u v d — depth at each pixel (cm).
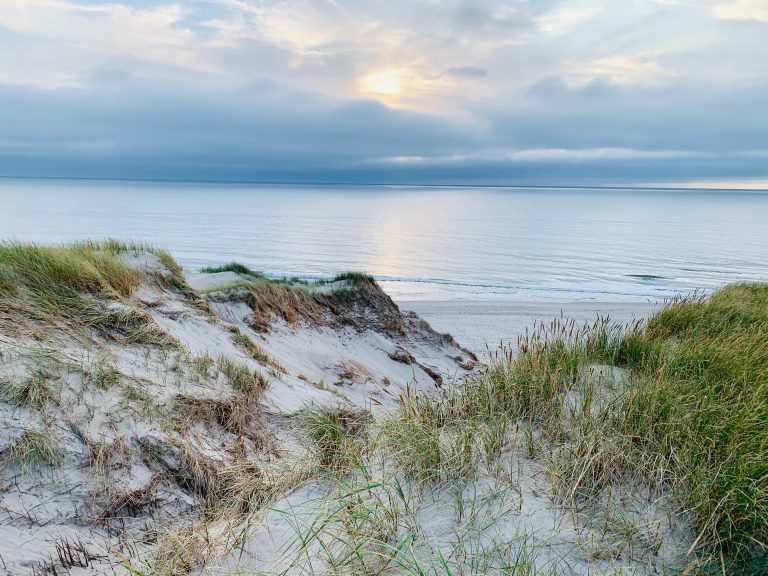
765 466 261
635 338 579
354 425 529
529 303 3070
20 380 365
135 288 707
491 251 5856
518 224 9850
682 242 6694
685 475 276
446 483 303
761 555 232
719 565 230
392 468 332
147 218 10019
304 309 1191
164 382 467
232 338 746
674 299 864
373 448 378
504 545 245
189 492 363
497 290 3709
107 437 360
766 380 419
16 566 255
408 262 5069
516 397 402
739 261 5047
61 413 359
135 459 358
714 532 237
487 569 229
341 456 371
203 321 741
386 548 248
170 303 733
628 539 242
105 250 794
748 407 338
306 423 497
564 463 298
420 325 1420
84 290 573
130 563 272
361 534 253
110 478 337
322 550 260
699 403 366
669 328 759
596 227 9169
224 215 11344
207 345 669
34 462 321
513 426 370
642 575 224
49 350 420
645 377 429
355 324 1261
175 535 292
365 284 1359
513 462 323
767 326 699
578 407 382
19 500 299
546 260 5206
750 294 1277
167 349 542
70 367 406
